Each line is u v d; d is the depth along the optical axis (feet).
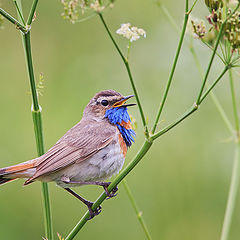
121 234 43.57
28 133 46.65
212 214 43.60
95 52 49.16
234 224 42.70
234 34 24.47
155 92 46.91
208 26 30.60
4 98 47.98
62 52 48.93
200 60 46.37
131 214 43.75
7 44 48.49
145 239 43.37
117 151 31.04
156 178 44.83
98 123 31.83
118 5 48.39
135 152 45.11
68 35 48.85
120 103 32.17
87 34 49.03
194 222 43.60
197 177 44.55
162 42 48.08
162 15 47.93
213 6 25.98
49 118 47.32
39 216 43.57
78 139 30.48
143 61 48.14
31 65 26.45
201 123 45.80
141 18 48.49
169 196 44.45
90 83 48.21
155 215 43.86
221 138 44.91
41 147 28.66
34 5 25.41
